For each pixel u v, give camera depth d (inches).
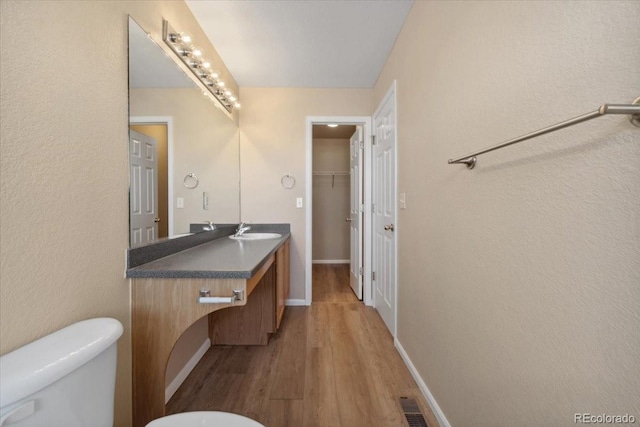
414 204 69.3
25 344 29.9
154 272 46.4
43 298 31.9
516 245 33.5
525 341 32.2
